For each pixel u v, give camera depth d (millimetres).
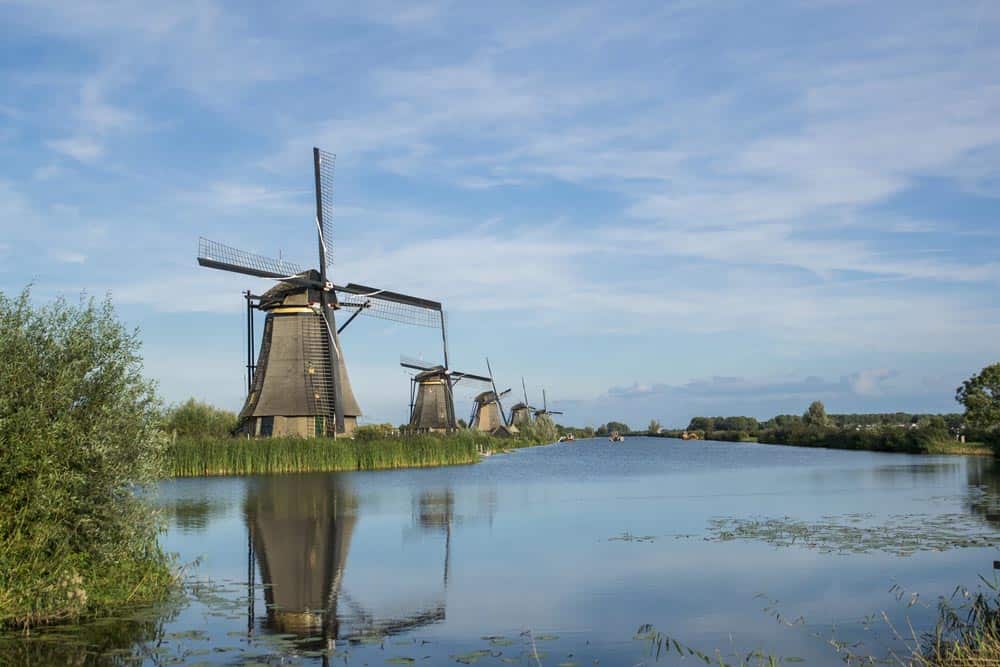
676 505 29094
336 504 29281
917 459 63656
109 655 10586
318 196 51469
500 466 57281
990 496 31531
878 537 20516
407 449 53219
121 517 13930
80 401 13961
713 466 57812
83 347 13875
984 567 16609
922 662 9953
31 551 12539
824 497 31734
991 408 71562
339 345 53281
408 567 17078
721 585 15109
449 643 11375
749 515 25703
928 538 20312
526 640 11500
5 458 12500
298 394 49750
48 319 13977
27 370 13156
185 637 11469
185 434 50750
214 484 37562
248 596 14234
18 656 10523
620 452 93750
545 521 24438
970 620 12156
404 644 11305
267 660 10469
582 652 10977
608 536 21250
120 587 13789
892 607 13344
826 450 91500
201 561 17812
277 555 18609
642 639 11586
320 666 10266
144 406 14797
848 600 13867
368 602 13852
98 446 13375
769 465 58156
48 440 12820
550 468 55031
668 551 18844
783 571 16375
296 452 45969
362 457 49906
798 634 11789
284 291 50281
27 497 12648
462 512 26906
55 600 12336
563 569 16766
